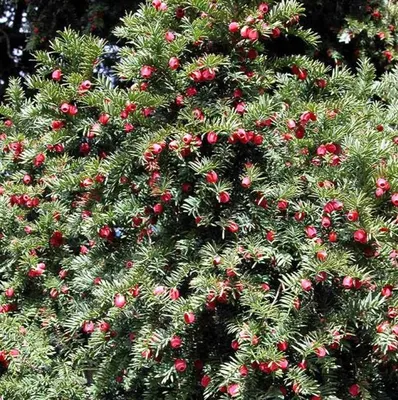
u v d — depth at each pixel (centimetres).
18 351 182
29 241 198
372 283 143
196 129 146
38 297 206
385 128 175
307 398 144
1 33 445
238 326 143
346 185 143
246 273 148
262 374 143
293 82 173
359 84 196
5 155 217
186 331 153
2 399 179
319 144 159
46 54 183
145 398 161
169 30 161
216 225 149
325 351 133
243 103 156
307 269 137
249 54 156
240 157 158
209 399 151
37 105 182
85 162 183
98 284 165
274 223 152
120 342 164
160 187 149
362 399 147
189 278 155
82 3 369
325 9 319
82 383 181
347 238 146
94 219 163
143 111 154
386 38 310
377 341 135
